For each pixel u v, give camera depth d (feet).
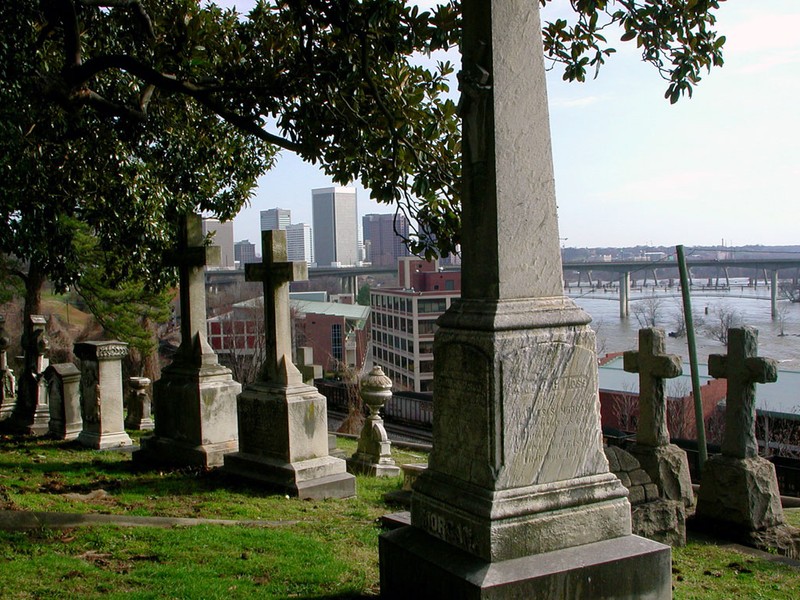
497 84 16.25
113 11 40.42
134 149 44.24
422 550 15.98
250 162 52.21
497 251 16.02
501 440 15.35
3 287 90.27
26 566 18.74
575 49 30.91
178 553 20.71
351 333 185.57
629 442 46.03
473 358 15.85
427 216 30.89
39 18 36.01
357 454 41.65
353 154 31.55
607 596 15.03
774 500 26.71
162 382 38.09
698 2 28.04
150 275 50.03
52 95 30.83
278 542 22.04
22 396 50.72
